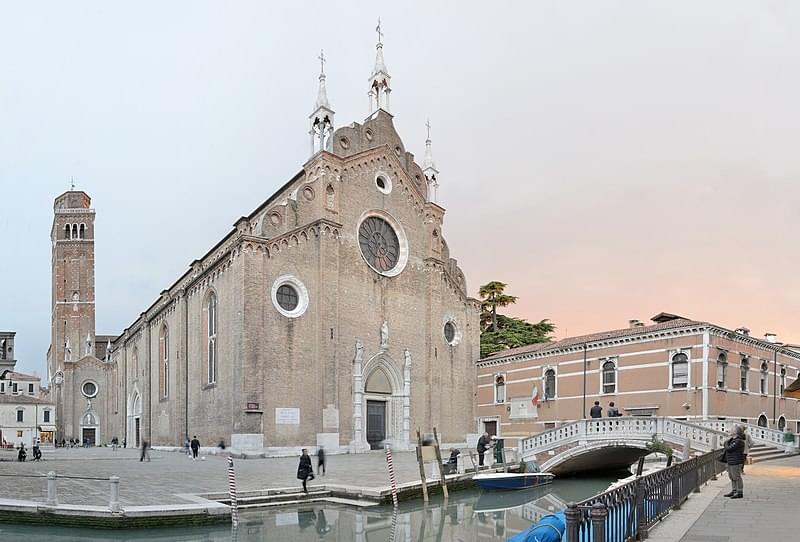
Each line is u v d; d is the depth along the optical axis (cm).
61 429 9206
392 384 5375
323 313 4831
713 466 2492
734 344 4491
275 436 4488
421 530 2277
